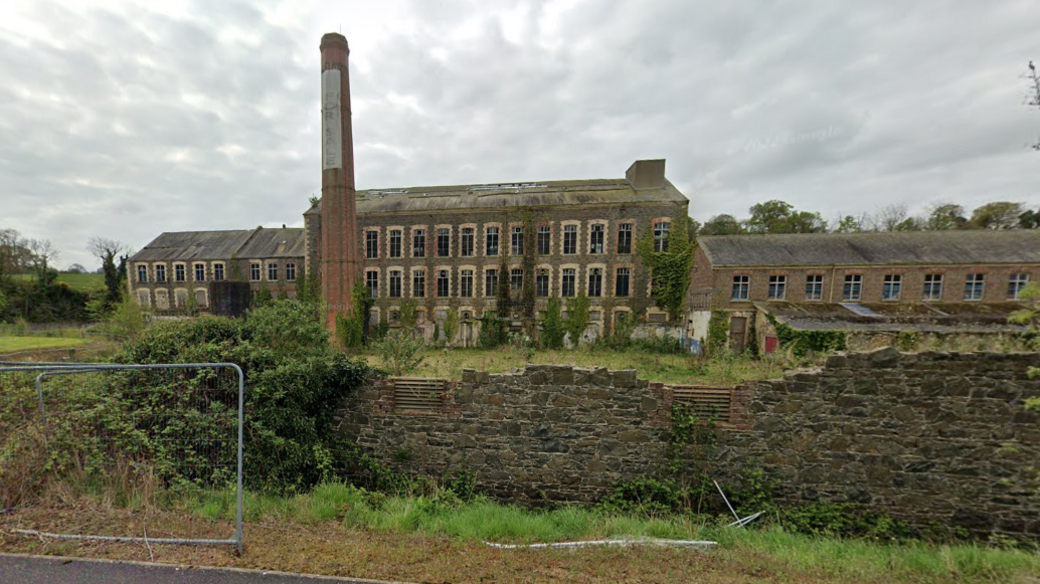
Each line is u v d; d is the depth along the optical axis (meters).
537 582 3.91
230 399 7.59
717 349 19.62
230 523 4.70
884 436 7.69
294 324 8.73
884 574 4.72
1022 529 7.14
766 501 7.96
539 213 28.09
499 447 8.97
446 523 5.74
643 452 8.48
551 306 26.88
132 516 4.59
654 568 4.42
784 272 22.84
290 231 39.72
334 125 22.53
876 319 19.67
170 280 38.72
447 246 29.20
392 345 12.09
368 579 3.72
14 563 3.65
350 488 7.12
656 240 26.98
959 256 22.42
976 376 7.33
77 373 6.23
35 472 4.93
